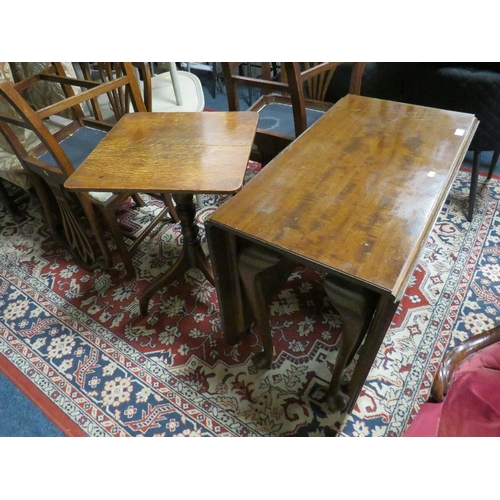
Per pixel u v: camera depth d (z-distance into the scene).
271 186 0.96
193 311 1.49
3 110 1.62
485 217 1.78
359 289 0.77
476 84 1.44
